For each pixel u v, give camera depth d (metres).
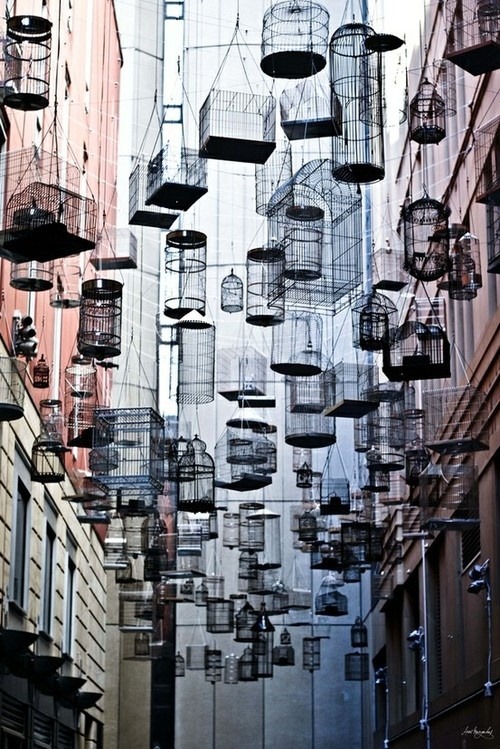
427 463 21.27
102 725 34.78
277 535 36.97
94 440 19.70
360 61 18.16
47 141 23.14
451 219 24.00
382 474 24.28
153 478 19.33
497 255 14.95
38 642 23.12
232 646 36.94
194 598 33.41
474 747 21.08
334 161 15.27
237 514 32.72
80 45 28.25
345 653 37.47
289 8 19.06
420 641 26.75
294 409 22.12
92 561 32.44
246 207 37.66
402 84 29.73
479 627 21.19
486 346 20.20
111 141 34.66
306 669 35.47
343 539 25.12
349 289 18.08
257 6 38.00
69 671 27.55
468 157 21.91
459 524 20.19
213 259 37.25
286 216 16.75
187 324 21.25
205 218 37.62
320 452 37.34
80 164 27.81
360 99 16.89
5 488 19.23
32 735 21.95
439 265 16.80
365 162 16.31
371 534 25.25
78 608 29.39
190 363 34.88
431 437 21.98
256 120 24.72
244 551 28.50
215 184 37.78
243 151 15.35
